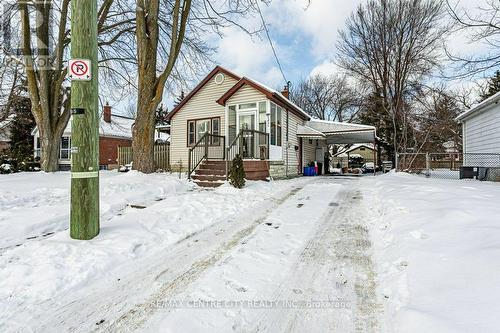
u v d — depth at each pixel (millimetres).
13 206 5297
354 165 30891
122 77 13859
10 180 7965
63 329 2156
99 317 2305
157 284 2840
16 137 23391
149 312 2373
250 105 12164
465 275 2332
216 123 14445
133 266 3234
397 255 3117
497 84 22172
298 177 14641
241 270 3145
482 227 3271
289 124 14492
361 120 29141
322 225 4832
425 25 20219
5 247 3543
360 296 2590
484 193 5824
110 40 13023
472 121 13203
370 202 6609
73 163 3768
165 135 31469
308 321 2248
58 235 3926
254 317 2303
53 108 11250
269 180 10945
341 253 3590
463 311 1892
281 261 3381
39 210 4918
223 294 2648
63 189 6832
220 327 2174
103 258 3238
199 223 4852
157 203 6078
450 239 3139
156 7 9461
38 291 2592
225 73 14281
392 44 22047
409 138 17547
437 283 2326
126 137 24922
